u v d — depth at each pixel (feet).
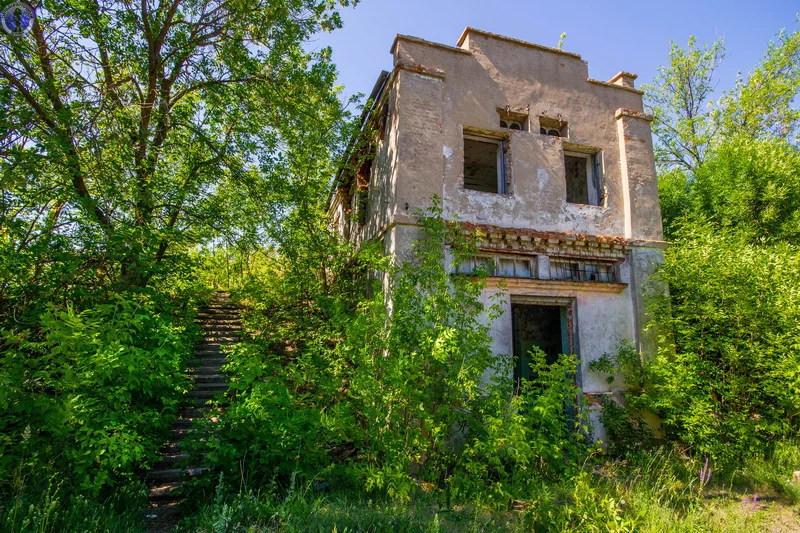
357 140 31.55
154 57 26.07
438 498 16.71
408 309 20.03
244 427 15.53
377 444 17.37
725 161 38.58
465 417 19.24
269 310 30.45
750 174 35.91
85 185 22.94
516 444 16.67
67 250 18.57
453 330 17.56
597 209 29.01
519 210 26.96
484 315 24.50
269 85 28.66
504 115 28.53
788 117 51.37
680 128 59.93
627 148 30.40
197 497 15.26
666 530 14.73
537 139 28.37
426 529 13.73
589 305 27.17
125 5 24.44
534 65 29.60
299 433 15.62
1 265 16.28
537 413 18.85
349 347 19.26
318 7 27.94
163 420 16.90
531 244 26.16
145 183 23.72
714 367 24.07
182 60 26.37
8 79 21.20
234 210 29.89
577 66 30.86
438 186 25.29
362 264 28.27
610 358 26.81
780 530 15.66
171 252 26.14
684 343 25.76
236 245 29.89
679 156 61.11
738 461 21.88
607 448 24.89
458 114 26.94
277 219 30.19
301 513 13.80
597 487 17.56
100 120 23.98
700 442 23.04
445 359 18.12
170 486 17.40
